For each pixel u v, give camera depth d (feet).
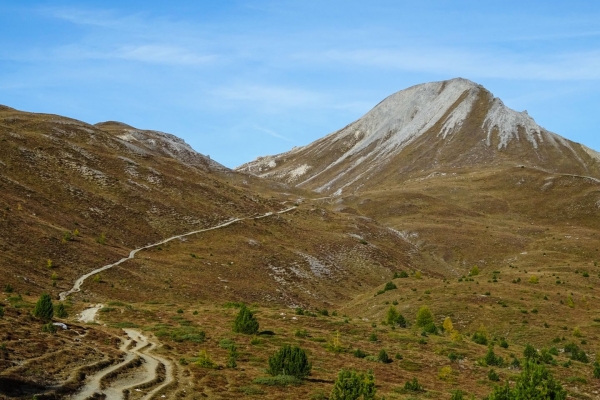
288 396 115.03
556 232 551.18
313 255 431.43
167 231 404.36
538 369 97.76
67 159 453.17
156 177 493.36
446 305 269.64
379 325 238.48
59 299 229.25
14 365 99.71
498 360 181.78
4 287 218.59
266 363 147.84
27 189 365.81
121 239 362.12
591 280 329.11
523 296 282.77
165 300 272.31
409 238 568.82
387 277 435.94
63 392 93.71
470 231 568.00
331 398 101.09
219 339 173.88
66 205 372.79
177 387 110.93
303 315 237.25
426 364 172.96
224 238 417.69
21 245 278.05
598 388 164.86
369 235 528.63
